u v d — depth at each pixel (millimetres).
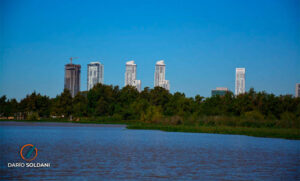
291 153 38938
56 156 34031
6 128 92312
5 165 28703
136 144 47625
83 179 23484
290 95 117062
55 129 89500
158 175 25062
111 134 70062
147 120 113500
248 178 24703
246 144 49875
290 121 84125
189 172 26375
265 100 115125
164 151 39469
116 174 25219
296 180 24297
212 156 35688
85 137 60344
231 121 90062
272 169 28297
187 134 72750
